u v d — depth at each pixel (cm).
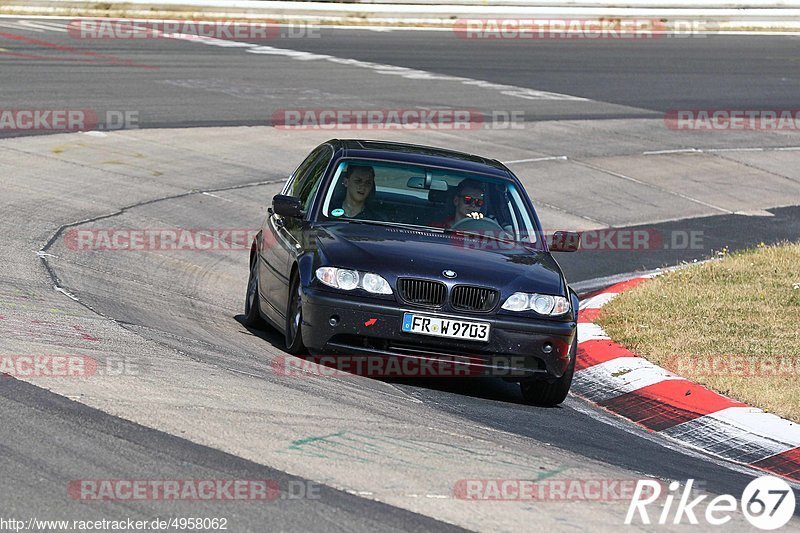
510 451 2112
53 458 1733
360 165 2917
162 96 6556
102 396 2056
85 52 7812
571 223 5078
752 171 6372
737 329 3331
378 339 2523
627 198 5591
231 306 3397
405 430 2131
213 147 5522
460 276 2542
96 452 1778
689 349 3131
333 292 2516
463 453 2036
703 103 8038
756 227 5331
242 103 6594
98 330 2591
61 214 4078
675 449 2444
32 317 2619
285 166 5369
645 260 4603
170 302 3219
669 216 5378
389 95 7269
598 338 3266
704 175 6175
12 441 1781
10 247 3488
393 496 1742
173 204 4525
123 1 9931
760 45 11050
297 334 2628
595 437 2411
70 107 5981
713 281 3972
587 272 4353
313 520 1605
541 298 2577
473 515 1700
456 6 10856
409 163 2955
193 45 8625
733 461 2428
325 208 2828
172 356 2448
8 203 4091
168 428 1930
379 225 2788
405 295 2523
